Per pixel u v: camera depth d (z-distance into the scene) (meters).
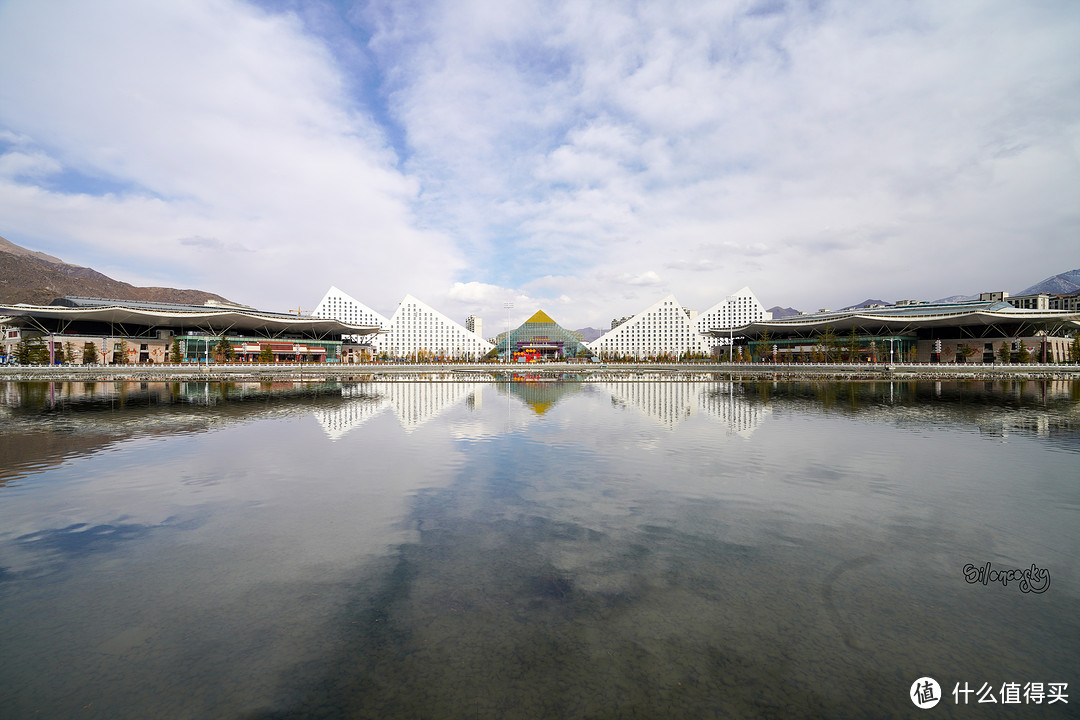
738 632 6.56
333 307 175.62
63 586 7.80
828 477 14.49
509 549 9.27
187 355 104.56
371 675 5.69
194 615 6.97
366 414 29.64
